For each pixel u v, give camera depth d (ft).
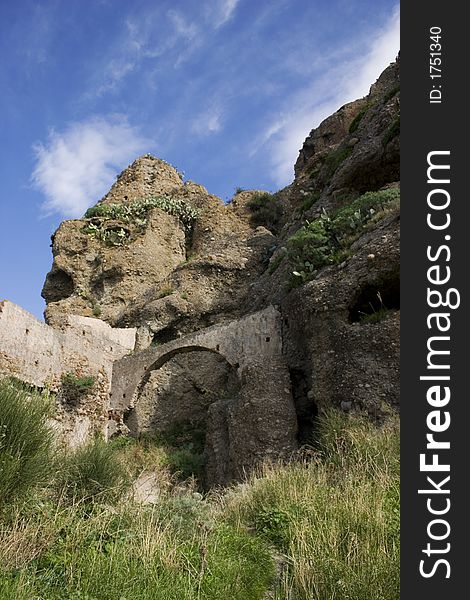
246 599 19.29
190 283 85.61
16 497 21.80
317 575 18.57
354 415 38.58
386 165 64.64
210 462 50.90
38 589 17.29
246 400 47.73
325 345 44.80
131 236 98.89
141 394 68.64
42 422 25.22
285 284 60.49
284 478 30.01
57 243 98.37
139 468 50.75
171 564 19.57
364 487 25.55
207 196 110.63
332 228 55.11
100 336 62.54
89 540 20.66
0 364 45.47
